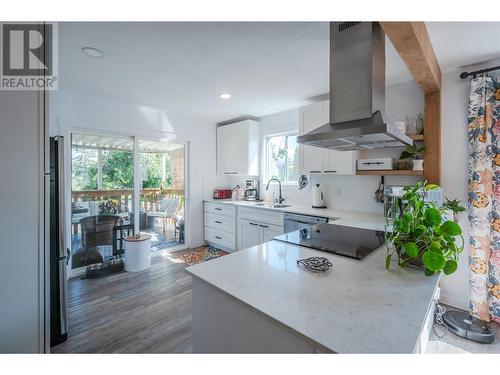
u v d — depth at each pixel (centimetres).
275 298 93
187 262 358
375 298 93
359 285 104
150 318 219
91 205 325
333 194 328
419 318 81
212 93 295
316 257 133
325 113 293
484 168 204
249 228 362
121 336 194
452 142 229
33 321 122
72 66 222
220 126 454
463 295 225
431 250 109
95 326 207
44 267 125
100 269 322
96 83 263
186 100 323
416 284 105
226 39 178
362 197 300
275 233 326
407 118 253
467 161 222
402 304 89
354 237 179
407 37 138
